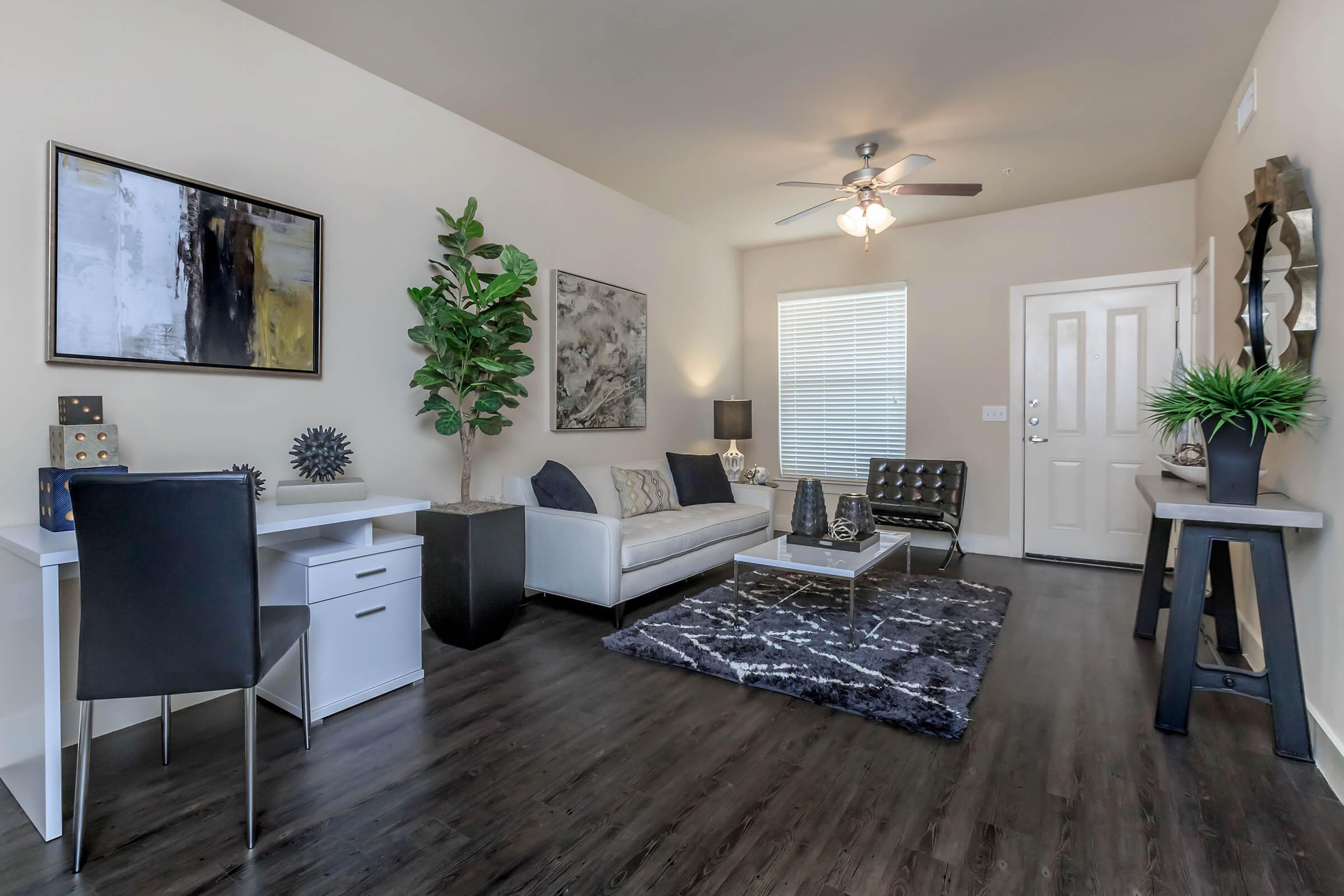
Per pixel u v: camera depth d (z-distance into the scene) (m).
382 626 2.46
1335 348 1.93
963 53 2.76
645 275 4.80
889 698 2.36
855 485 5.61
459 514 2.91
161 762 1.98
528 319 3.84
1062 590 3.95
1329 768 1.85
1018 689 2.50
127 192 2.19
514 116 3.36
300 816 1.71
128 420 2.22
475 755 2.02
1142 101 3.17
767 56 2.79
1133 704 2.37
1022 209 4.86
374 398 3.02
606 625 3.30
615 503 4.11
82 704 1.56
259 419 2.59
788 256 5.89
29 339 2.01
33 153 2.00
